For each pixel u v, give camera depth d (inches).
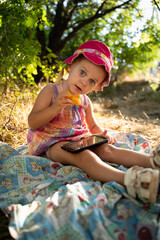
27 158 70.4
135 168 55.7
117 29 221.3
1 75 130.0
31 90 145.5
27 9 121.5
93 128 87.9
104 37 226.7
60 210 49.3
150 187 50.0
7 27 129.4
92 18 200.8
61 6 202.7
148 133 117.8
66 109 77.1
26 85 151.5
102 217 48.2
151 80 225.5
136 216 50.0
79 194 53.5
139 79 311.3
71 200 49.1
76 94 75.1
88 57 71.0
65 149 67.9
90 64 72.2
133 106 208.5
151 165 63.9
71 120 77.5
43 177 67.8
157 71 239.8
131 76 313.3
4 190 62.3
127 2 187.6
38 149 75.9
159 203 53.1
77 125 78.8
